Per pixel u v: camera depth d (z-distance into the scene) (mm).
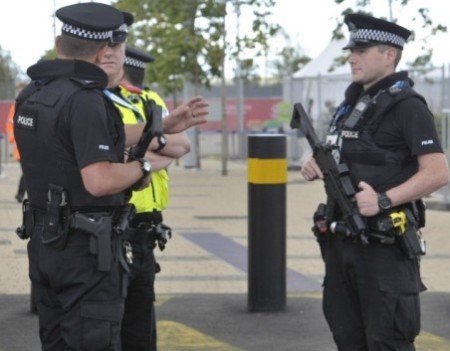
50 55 26297
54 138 6027
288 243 16250
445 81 28109
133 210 6309
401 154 6848
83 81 6055
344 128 6980
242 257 14844
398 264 6848
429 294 12086
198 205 21672
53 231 6062
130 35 37344
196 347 9641
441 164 6734
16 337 9969
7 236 16812
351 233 6797
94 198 6062
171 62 33969
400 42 6992
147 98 7906
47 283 6219
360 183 6797
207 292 12258
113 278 6082
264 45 34031
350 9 26781
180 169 35438
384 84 6938
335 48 37562
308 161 7156
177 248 15586
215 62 33688
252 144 10805
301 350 9531
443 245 16047
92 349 6027
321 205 7184
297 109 7281
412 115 6750
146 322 7844
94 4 6246
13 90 44031
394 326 6840
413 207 6926
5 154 39812
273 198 10883
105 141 5949
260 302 11047
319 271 13750
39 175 6156
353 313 7117
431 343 9812
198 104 6898
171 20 33906
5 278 13117
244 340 9906
